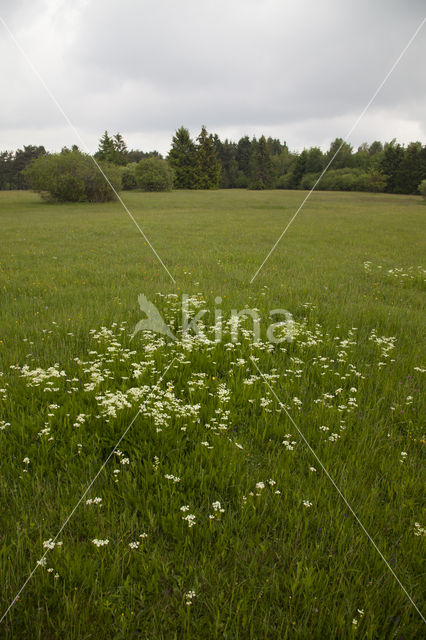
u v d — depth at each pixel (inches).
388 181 2655.0
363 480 111.5
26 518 94.1
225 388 158.7
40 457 115.3
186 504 103.6
